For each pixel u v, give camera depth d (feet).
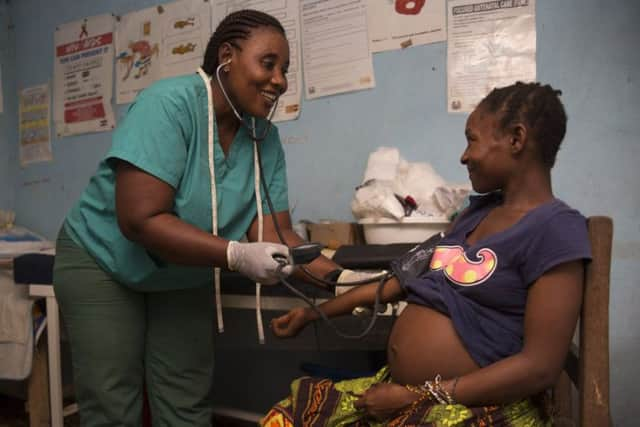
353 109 5.73
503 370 2.30
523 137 2.57
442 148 5.34
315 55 5.88
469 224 2.97
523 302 2.49
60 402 5.01
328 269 3.64
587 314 2.38
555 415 3.33
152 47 6.95
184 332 3.92
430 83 5.35
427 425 2.31
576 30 4.81
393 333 2.86
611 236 2.36
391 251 3.92
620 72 4.69
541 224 2.46
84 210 3.73
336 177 5.87
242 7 6.25
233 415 6.15
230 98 3.49
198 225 3.56
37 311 5.41
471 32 5.16
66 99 7.75
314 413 2.74
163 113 3.22
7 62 8.25
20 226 8.23
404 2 5.41
